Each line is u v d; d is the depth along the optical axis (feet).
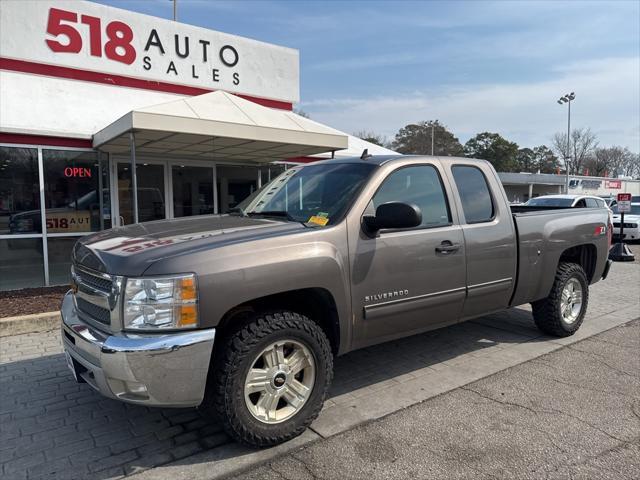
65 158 28.35
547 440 10.42
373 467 9.47
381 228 11.20
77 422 11.53
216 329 9.99
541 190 174.09
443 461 9.65
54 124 27.45
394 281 11.86
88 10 31.55
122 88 33.24
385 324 11.92
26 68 29.81
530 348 16.53
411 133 268.21
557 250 16.37
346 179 12.60
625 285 28.60
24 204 26.94
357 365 15.03
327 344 10.75
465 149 269.44
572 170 285.43
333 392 13.01
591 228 17.93
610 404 12.16
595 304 23.35
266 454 9.97
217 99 26.05
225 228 11.11
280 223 11.44
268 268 9.73
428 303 12.61
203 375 9.07
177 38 35.40
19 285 27.02
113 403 12.57
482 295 13.98
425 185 13.21
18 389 13.47
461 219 13.58
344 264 10.94
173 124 22.33
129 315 8.91
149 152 31.45
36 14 29.84
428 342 17.26
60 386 13.67
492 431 10.82
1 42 28.94
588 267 18.70
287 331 10.07
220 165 37.01
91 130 28.17
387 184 12.35
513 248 14.76
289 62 41.91
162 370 8.77
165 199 34.30
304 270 10.19
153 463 9.71
